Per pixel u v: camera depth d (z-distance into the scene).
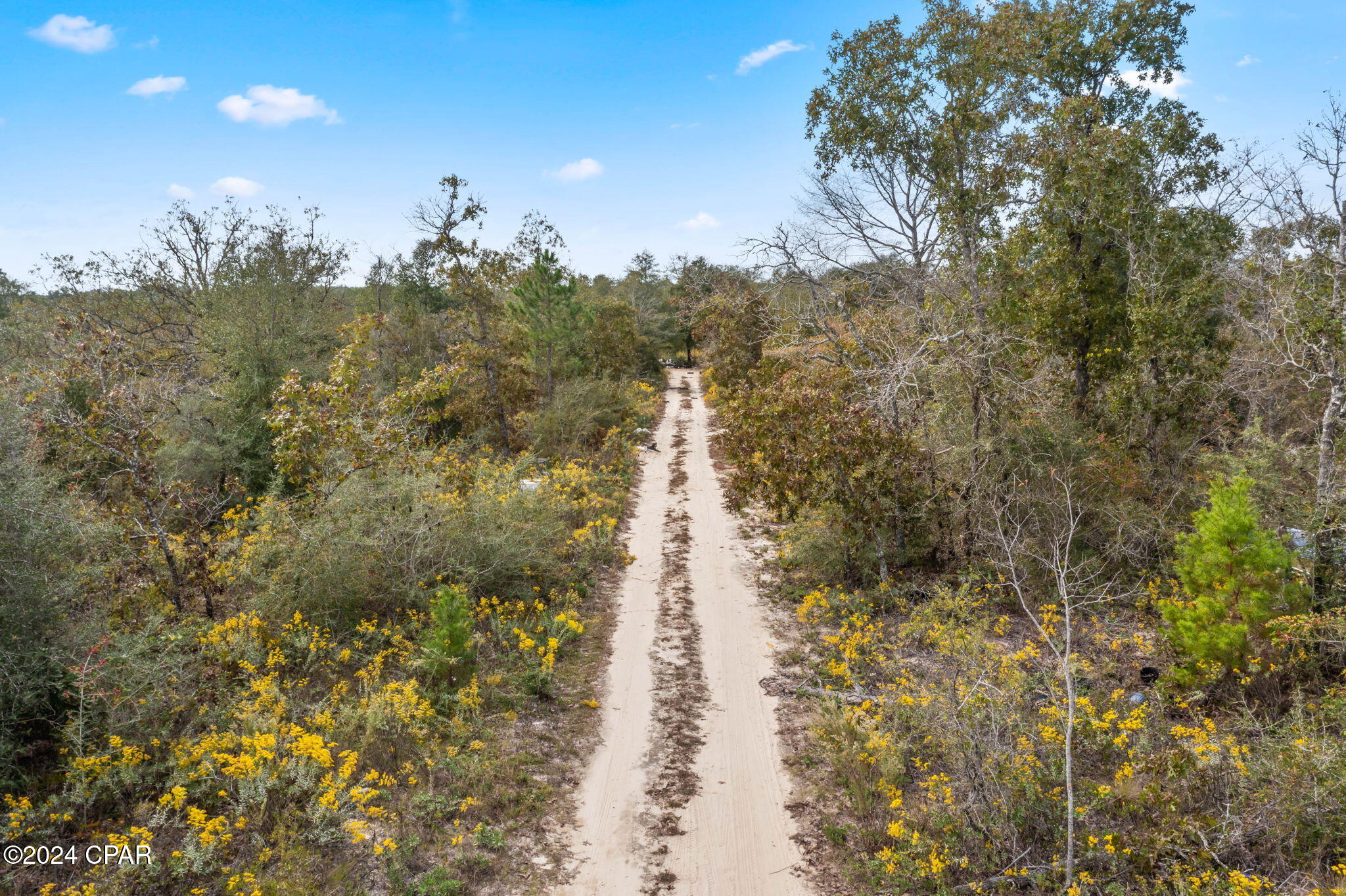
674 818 6.34
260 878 4.99
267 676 7.45
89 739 6.01
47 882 4.89
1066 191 13.86
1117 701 7.26
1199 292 13.09
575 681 8.85
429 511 10.30
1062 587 5.37
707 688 8.70
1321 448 8.75
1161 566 10.45
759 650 9.68
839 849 5.89
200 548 8.80
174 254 25.69
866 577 11.41
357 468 10.30
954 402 11.58
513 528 11.05
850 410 10.54
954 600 9.31
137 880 4.95
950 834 5.48
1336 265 8.73
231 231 23.98
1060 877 5.03
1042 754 6.04
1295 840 4.99
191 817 5.09
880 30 15.77
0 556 6.18
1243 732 6.44
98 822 5.54
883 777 6.45
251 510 12.44
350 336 11.31
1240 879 4.48
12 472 6.74
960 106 14.79
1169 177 14.67
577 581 11.79
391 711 6.92
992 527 10.61
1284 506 9.17
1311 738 5.65
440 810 6.12
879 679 8.40
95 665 6.14
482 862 5.64
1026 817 5.51
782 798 6.62
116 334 10.34
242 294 18.91
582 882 5.55
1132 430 13.85
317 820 5.53
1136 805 5.45
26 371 10.50
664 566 13.06
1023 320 15.20
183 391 16.56
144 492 8.69
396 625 9.16
